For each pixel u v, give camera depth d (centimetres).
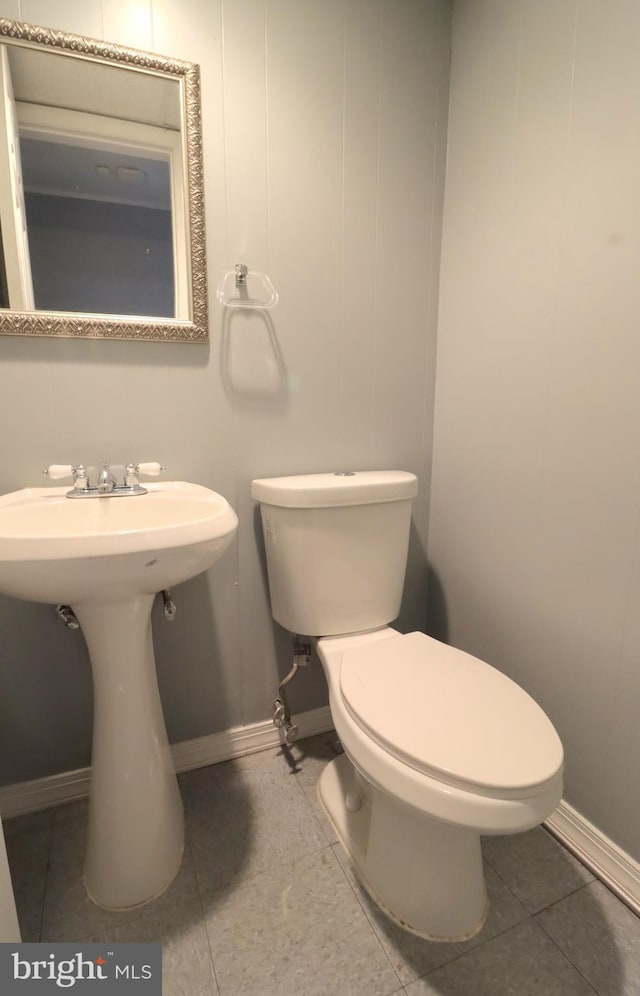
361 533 114
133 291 104
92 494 97
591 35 88
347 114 116
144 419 108
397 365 133
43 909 90
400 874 89
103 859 91
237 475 119
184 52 99
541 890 95
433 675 92
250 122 107
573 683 103
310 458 127
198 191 104
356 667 95
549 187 99
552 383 102
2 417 97
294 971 81
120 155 99
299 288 118
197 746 127
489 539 123
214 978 80
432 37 122
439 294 135
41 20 90
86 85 95
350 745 82
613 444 90
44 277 97
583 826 102
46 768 113
